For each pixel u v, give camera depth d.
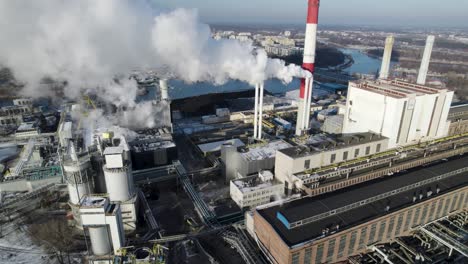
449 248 72.06
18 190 92.81
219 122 161.25
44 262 68.75
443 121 113.88
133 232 80.69
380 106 101.25
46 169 94.56
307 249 60.50
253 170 98.06
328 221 66.44
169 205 91.31
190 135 142.00
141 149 103.31
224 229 78.12
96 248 64.44
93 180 81.94
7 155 119.69
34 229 79.50
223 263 68.31
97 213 61.75
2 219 83.06
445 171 85.31
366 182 80.50
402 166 93.75
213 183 102.44
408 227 74.38
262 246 69.75
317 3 104.38
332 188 81.56
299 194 79.75
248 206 86.31
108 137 90.31
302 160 86.44
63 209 87.75
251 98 198.75
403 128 102.50
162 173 101.75
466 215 80.88
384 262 67.31
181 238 74.62
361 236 67.19
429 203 74.88
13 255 70.50
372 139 99.69
